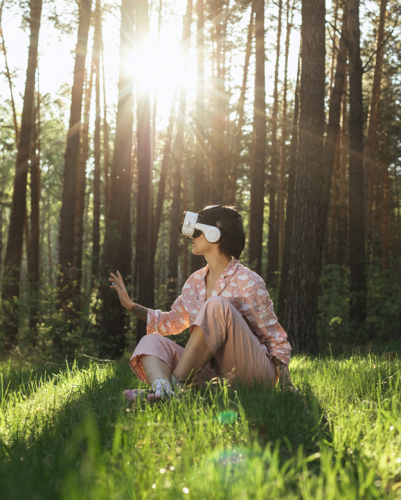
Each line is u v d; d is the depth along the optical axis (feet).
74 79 42.86
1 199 91.56
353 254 47.65
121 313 39.88
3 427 7.53
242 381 8.71
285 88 77.77
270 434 6.37
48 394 10.11
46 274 41.75
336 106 44.78
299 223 31.50
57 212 126.11
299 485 4.51
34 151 62.54
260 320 9.35
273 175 77.10
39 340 38.04
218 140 75.82
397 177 94.58
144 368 8.77
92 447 5.16
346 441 5.80
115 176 43.50
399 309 44.88
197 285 9.94
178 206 77.66
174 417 7.09
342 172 76.18
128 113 43.70
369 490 4.42
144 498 4.27
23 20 49.80
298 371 14.11
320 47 31.24
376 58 64.59
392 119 75.25
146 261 39.65
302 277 31.32
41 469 5.04
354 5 47.85
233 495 4.19
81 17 41.98
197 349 8.45
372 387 9.21
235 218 9.55
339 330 41.34
